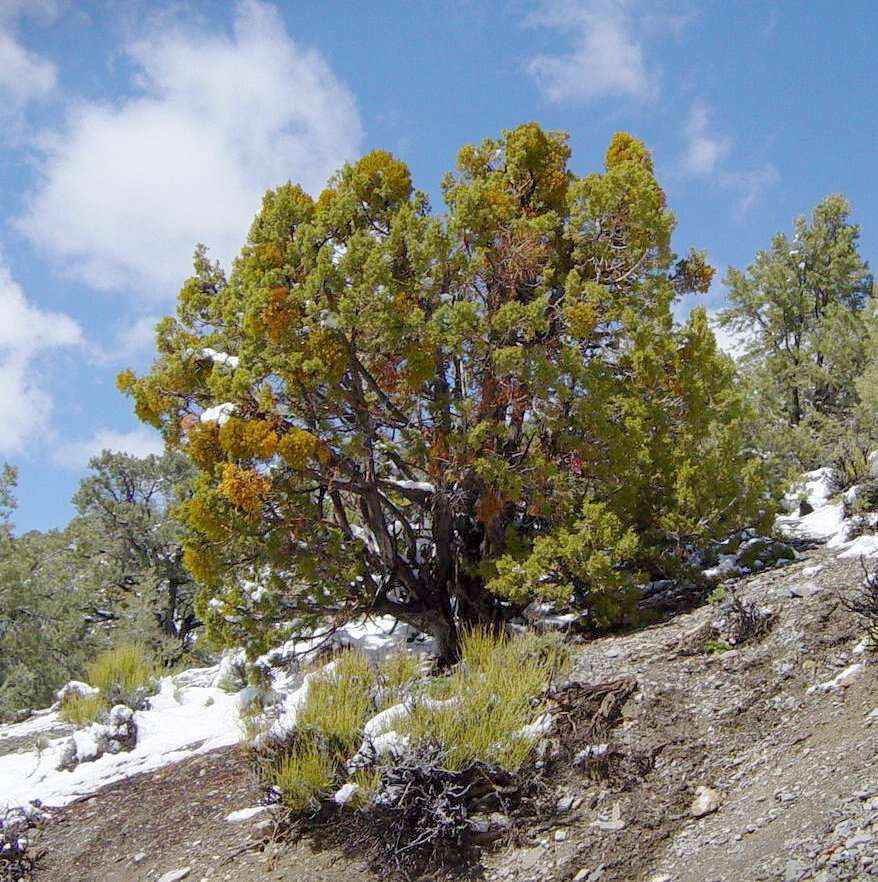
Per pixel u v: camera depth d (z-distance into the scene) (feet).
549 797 21.88
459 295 36.68
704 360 38.04
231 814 25.39
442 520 37.70
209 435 34.42
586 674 27.14
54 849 26.27
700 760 21.71
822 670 23.27
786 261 76.18
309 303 33.88
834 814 16.97
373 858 21.47
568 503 35.22
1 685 52.95
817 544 36.40
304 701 28.81
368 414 36.24
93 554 70.69
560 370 34.76
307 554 34.30
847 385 69.56
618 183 37.42
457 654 35.58
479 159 42.14
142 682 38.96
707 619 29.22
